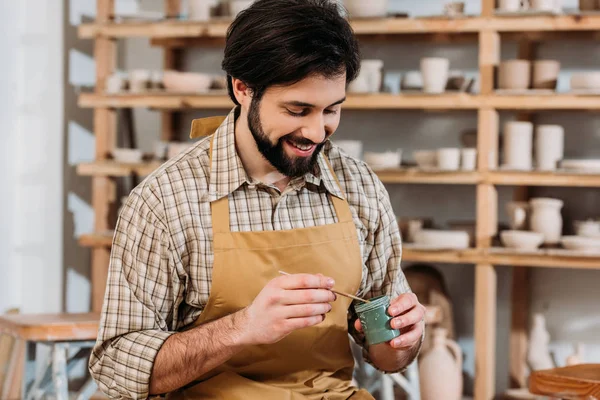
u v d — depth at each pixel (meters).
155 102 4.68
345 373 2.26
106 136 4.82
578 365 2.95
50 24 5.09
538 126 4.37
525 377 4.71
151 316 2.05
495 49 4.36
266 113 1.92
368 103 4.43
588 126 4.69
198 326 2.00
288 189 2.15
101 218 4.82
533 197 4.76
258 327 1.91
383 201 2.30
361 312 2.05
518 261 4.30
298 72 1.84
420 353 4.48
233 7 4.56
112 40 4.83
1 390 4.28
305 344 2.11
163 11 5.15
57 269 5.12
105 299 2.05
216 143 2.14
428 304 4.63
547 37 4.59
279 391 2.08
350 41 1.90
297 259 2.11
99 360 2.07
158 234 2.04
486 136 4.36
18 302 5.14
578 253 4.21
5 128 4.98
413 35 4.73
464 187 4.84
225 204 2.10
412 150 4.91
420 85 4.46
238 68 1.92
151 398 2.11
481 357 4.39
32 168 5.12
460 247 4.38
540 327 4.58
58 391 3.46
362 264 2.22
